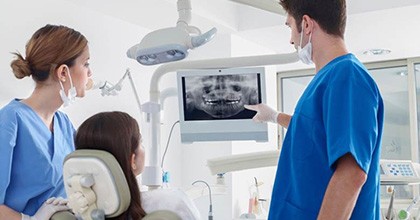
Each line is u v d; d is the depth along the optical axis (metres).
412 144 3.98
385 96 4.16
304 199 1.31
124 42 2.96
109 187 1.19
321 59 1.41
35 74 1.66
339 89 1.26
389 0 2.84
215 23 3.11
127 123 1.30
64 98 1.67
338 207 1.18
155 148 1.85
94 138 1.26
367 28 3.21
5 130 1.58
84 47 1.71
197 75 1.83
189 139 1.88
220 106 1.84
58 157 1.73
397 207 3.71
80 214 1.23
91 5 2.68
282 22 3.16
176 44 1.67
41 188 1.65
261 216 3.42
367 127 1.21
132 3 2.68
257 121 1.81
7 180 1.55
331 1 1.37
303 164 1.32
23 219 1.52
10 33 2.28
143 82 3.09
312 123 1.32
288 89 4.50
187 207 1.33
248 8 3.30
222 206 3.29
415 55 3.91
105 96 2.78
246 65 1.82
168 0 2.67
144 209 1.29
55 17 2.51
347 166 1.18
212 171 1.90
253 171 3.59
